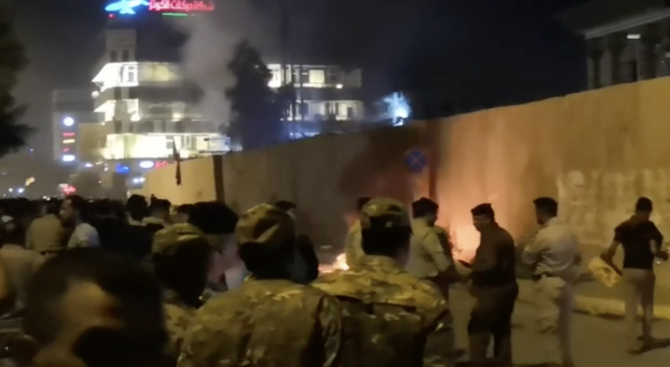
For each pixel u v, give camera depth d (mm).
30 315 1876
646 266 12312
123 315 1871
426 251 10617
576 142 18984
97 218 10758
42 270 1922
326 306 3938
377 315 4277
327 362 3889
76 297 1861
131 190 102750
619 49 37062
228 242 5477
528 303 16797
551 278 10719
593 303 16000
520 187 21172
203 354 3898
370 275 4402
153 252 4246
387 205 4516
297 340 3846
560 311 10773
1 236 9234
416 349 4293
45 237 11008
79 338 1837
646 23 35062
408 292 4355
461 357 12070
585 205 18609
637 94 17094
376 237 4492
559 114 19609
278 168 37281
